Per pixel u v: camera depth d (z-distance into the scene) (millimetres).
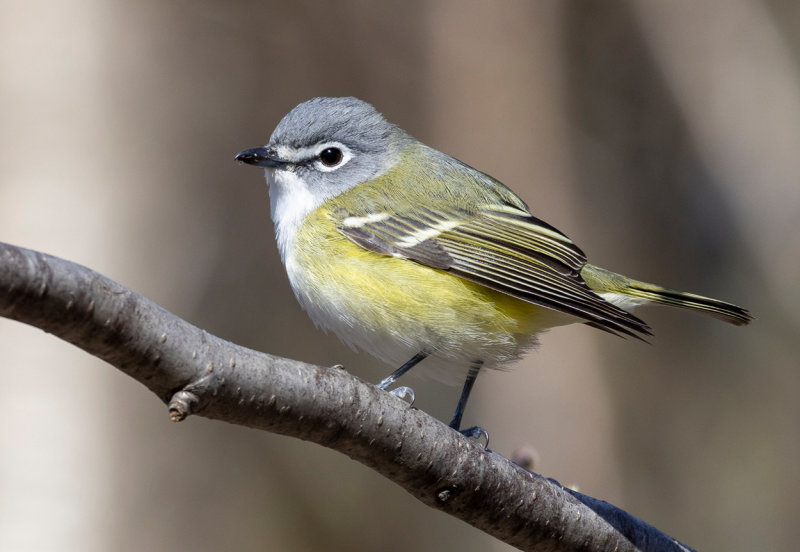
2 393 11477
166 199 13359
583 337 14508
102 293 3984
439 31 15766
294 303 14977
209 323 14000
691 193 16234
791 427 15680
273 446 14391
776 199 15781
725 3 16000
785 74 15789
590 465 13969
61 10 12781
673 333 16219
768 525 15273
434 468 5250
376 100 15656
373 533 14719
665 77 16172
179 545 12727
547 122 15547
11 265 3725
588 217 15758
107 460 11836
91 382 11883
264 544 13844
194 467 13008
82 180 12531
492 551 14742
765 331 16031
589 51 16250
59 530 11328
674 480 15320
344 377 4918
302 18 15453
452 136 15383
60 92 12594
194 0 14250
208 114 14086
